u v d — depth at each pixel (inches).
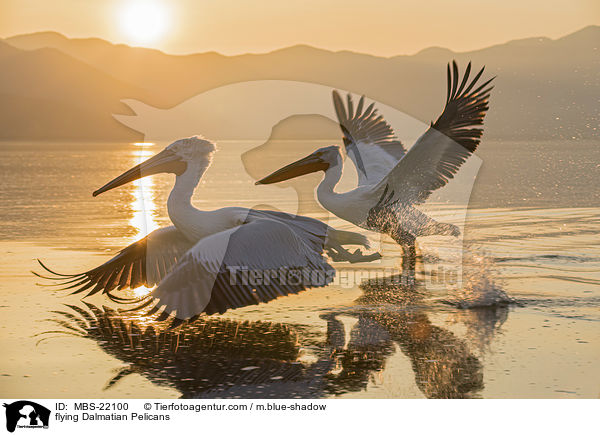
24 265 306.8
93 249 348.8
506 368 174.1
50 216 496.4
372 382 165.8
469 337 201.3
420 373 171.2
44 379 169.0
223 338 202.5
